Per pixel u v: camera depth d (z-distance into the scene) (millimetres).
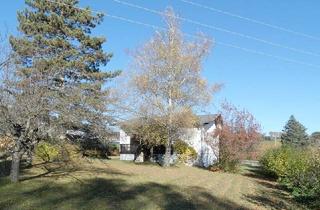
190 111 35562
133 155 42625
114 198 16828
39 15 34281
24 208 13789
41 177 20469
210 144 38125
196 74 35188
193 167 38875
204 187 23203
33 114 16500
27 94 16594
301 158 25469
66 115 17312
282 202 19875
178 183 23922
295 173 22344
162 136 36438
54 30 34188
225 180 28516
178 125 35812
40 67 19188
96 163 30703
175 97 35250
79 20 35656
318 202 18469
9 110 16297
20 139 16828
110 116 20438
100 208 14688
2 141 17891
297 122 73875
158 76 35125
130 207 15297
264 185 27438
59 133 17734
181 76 35125
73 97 17891
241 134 36438
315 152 21109
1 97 16188
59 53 32375
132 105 35344
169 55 34844
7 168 21891
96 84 27984
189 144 41594
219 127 38625
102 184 20141
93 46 35625
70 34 34469
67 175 21969
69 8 35312
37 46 29969
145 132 36438
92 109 19266
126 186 20344
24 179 19359
